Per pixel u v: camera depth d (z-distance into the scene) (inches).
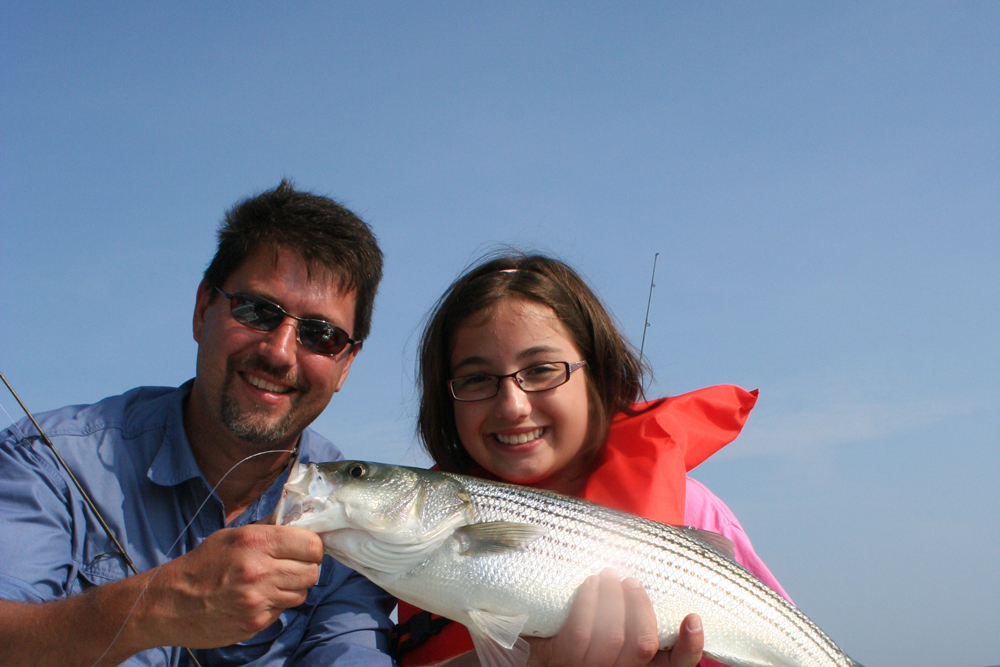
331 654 40.8
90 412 42.9
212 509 42.6
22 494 39.5
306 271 42.4
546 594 36.5
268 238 42.3
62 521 40.2
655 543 38.0
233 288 42.4
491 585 36.5
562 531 37.3
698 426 46.8
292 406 42.7
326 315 42.9
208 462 43.5
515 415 42.0
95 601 34.3
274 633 42.1
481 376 42.9
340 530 36.5
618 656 35.9
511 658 35.9
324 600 43.3
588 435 44.6
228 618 33.7
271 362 41.8
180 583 33.8
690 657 36.6
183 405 43.9
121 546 39.8
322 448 46.6
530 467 42.6
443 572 36.6
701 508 45.2
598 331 45.3
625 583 36.3
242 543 33.9
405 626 43.2
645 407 47.9
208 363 42.2
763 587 39.1
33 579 38.4
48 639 34.3
